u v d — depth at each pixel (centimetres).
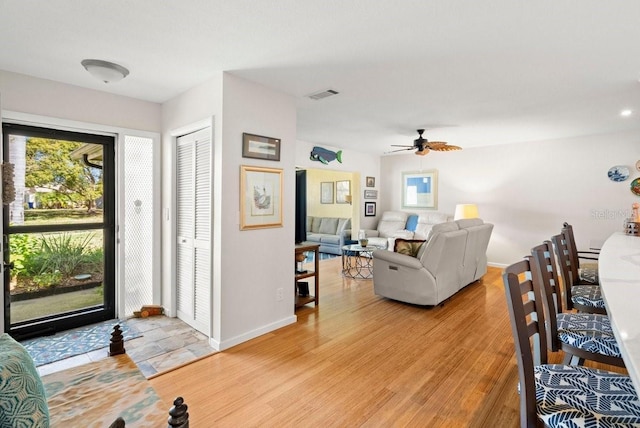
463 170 647
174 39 215
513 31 202
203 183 296
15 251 287
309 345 281
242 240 286
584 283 266
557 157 538
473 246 440
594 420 100
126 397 146
